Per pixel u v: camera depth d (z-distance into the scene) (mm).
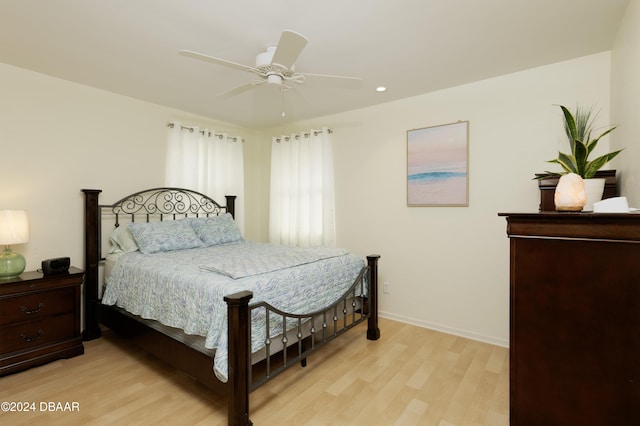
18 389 2121
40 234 2775
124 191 3301
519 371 1205
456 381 2215
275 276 2104
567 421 1121
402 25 1996
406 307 3367
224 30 2055
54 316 2506
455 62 2529
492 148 2855
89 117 3055
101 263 3133
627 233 1021
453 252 3074
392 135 3447
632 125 1728
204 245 3326
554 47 2299
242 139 4438
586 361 1091
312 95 3258
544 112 2617
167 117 3654
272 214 4395
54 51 2359
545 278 1157
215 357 1742
